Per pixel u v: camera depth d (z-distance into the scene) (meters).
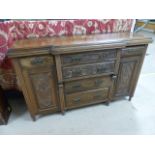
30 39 1.35
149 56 3.11
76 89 1.38
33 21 1.35
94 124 1.44
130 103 1.73
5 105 1.50
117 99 1.73
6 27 1.25
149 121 1.47
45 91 1.31
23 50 1.01
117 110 1.62
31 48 1.02
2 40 1.25
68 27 1.48
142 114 1.57
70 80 1.27
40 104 1.38
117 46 1.19
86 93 1.46
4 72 1.48
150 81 2.18
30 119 1.51
